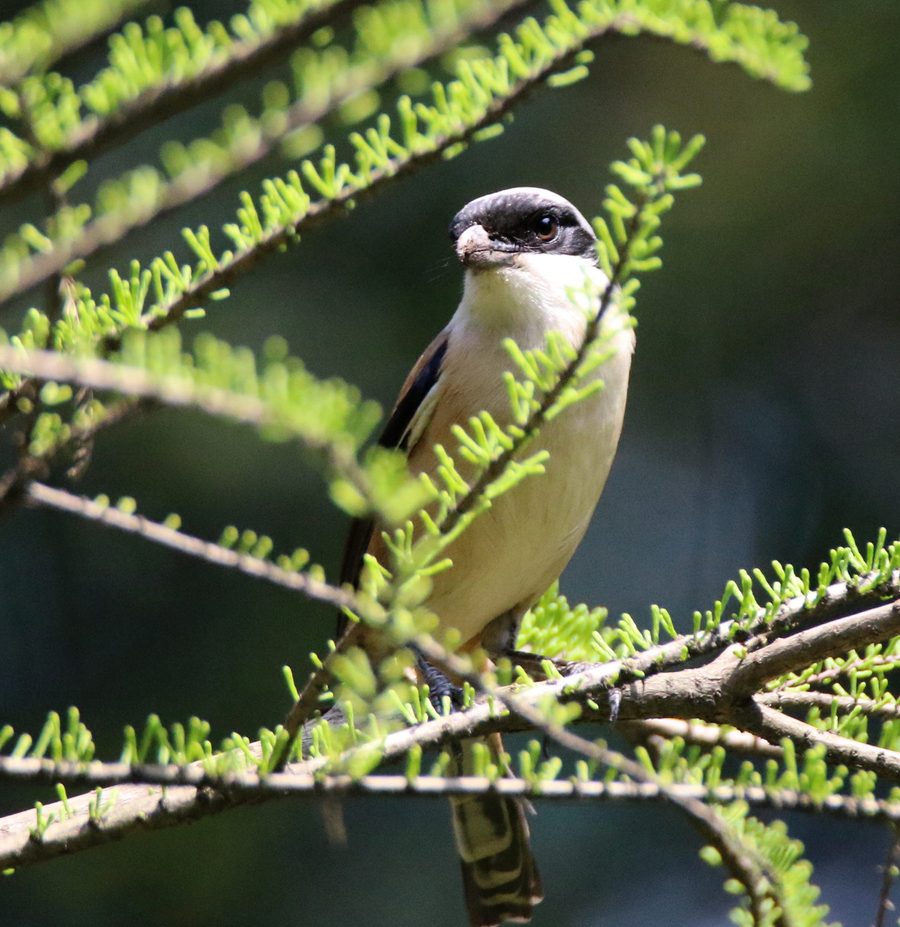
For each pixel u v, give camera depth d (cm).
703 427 1214
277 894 1039
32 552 1143
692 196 1143
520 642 783
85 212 338
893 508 1194
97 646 1126
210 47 307
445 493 365
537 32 351
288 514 1085
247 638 1097
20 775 379
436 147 379
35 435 353
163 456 1068
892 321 1186
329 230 1122
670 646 513
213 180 315
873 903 1095
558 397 359
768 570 1195
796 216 1145
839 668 559
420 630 347
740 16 336
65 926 1001
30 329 388
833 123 1119
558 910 1068
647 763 387
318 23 304
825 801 395
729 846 393
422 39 309
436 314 1113
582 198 1135
